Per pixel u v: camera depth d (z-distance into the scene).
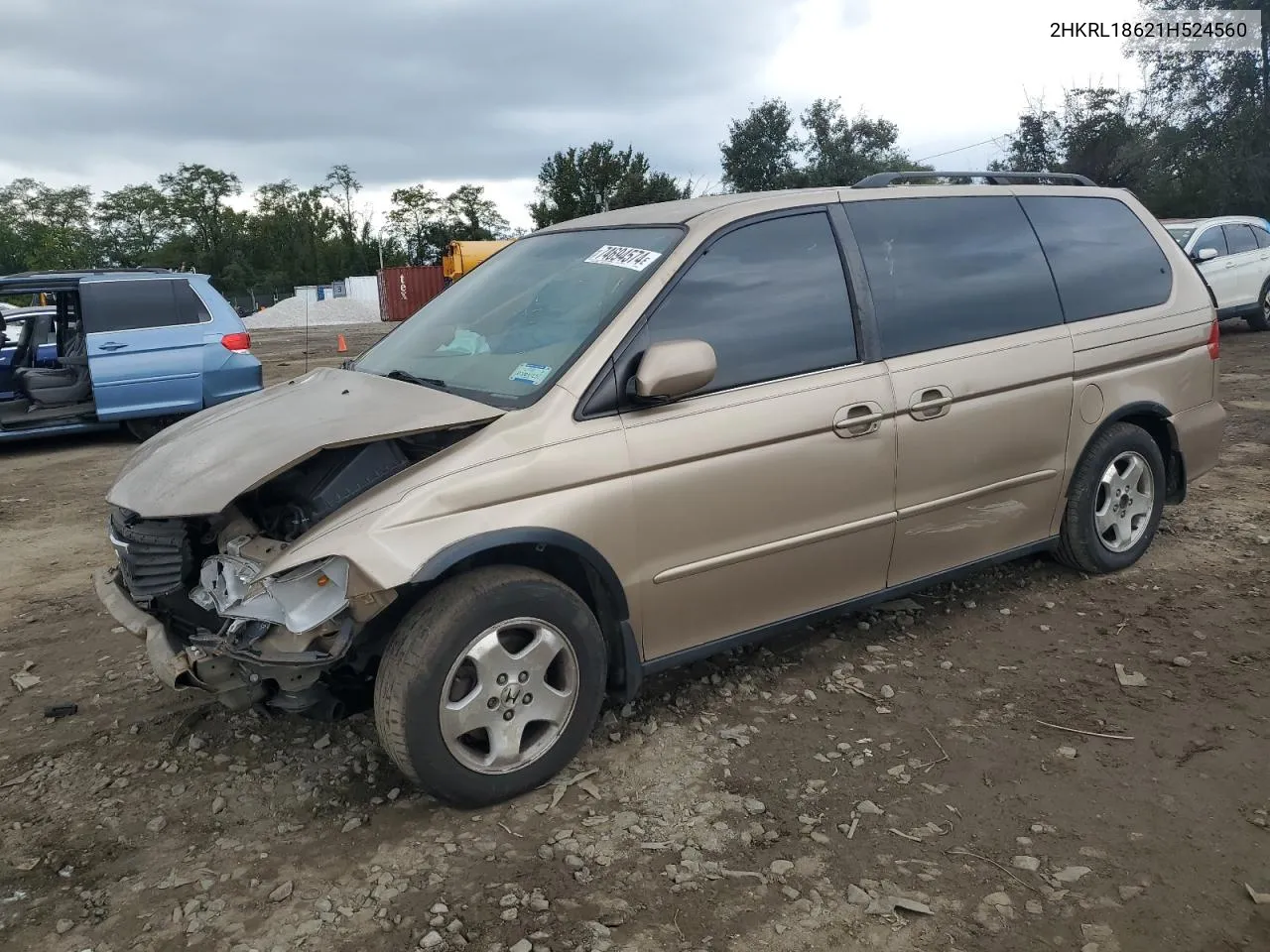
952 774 3.21
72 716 3.91
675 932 2.52
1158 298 4.88
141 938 2.58
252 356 10.59
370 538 2.79
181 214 89.31
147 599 3.24
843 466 3.67
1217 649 4.03
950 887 2.66
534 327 3.60
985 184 4.52
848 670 3.98
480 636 2.96
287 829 3.05
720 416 3.39
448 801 3.02
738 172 50.34
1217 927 2.47
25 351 11.02
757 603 3.62
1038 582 4.82
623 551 3.22
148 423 10.41
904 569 4.02
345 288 56.22
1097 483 4.63
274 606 2.83
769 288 3.65
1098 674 3.87
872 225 3.99
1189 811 2.95
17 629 4.95
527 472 3.02
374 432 2.97
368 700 3.19
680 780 3.22
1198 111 33.88
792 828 2.94
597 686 3.25
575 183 56.03
